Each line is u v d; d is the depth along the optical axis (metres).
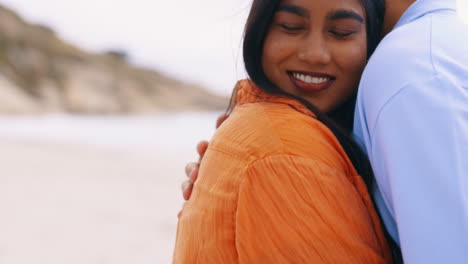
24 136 29.80
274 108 1.28
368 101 1.12
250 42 1.42
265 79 1.40
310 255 1.10
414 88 1.01
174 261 1.48
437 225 0.92
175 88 96.12
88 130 39.53
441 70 1.01
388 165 1.02
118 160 17.36
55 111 62.03
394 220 1.21
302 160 1.15
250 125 1.26
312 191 1.13
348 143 1.28
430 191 0.94
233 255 1.21
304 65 1.38
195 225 1.33
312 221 1.11
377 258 1.15
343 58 1.36
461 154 0.94
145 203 9.66
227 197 1.23
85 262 6.19
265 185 1.16
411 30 1.15
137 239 7.17
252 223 1.16
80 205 9.23
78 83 74.00
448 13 1.24
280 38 1.39
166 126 47.78
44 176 12.30
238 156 1.24
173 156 20.11
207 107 90.75
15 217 8.19
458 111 0.97
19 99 59.84
